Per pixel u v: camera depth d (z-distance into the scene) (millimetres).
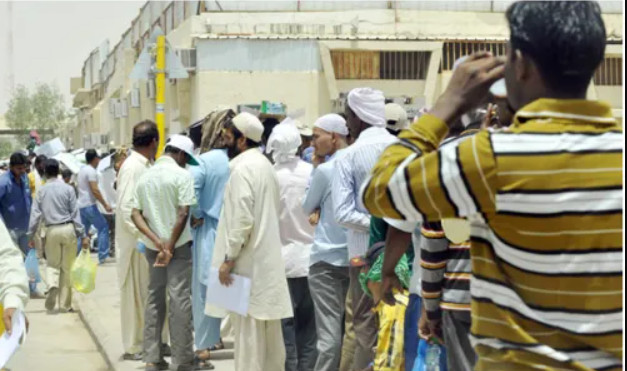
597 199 3561
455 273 5102
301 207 9805
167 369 10852
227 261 8828
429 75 34562
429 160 3672
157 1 41156
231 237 8781
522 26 3738
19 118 101500
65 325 15891
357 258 8148
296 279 9852
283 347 9125
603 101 3678
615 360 3635
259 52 34469
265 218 8906
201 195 10523
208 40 34188
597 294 3590
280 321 9086
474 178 3592
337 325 8844
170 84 37219
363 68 34844
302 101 34625
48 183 17031
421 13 35000
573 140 3584
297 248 9797
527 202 3564
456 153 3629
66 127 91250
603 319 3600
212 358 11320
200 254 10539
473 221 3811
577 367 3607
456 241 5047
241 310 8805
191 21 34438
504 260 3695
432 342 5547
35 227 17125
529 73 3756
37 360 13039
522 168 3566
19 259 6680
